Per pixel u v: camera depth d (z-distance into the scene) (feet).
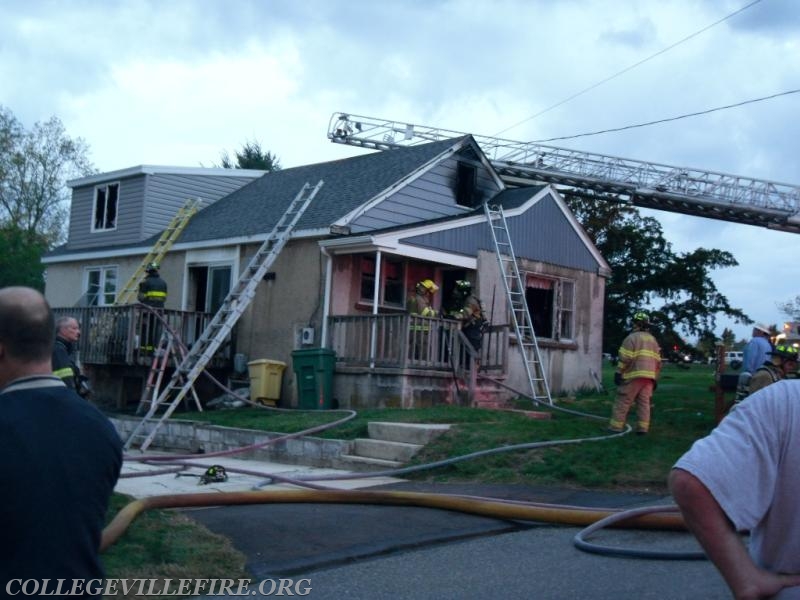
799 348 33.22
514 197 58.29
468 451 32.42
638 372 34.32
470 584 17.46
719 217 84.58
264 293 53.67
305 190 54.70
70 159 131.23
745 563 6.94
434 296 54.75
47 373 8.54
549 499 25.99
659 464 29.09
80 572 7.85
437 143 59.82
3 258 108.78
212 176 69.36
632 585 17.08
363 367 46.80
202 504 23.24
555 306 58.34
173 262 60.80
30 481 7.73
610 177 85.51
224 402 50.90
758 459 7.16
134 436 43.60
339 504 24.86
